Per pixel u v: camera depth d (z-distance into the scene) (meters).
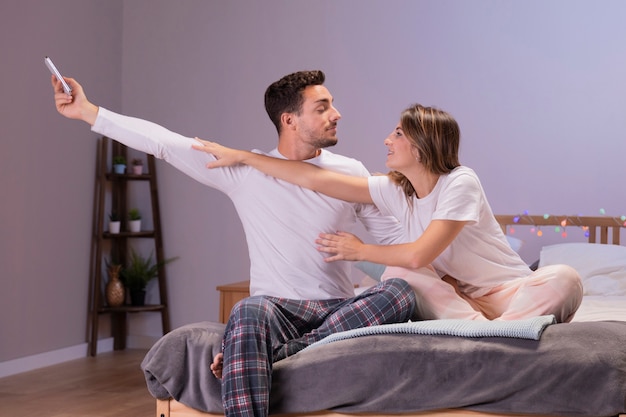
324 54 4.70
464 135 4.42
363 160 4.61
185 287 4.98
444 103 4.46
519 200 4.32
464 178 2.17
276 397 1.95
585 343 1.77
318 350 1.96
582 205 4.22
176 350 2.04
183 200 5.00
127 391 3.76
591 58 4.21
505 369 1.78
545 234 4.24
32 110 4.36
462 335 1.86
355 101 4.62
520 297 2.13
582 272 3.52
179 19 5.00
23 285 4.30
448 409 1.84
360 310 2.08
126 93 5.09
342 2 4.66
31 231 4.36
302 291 2.25
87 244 4.83
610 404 1.71
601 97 4.20
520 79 4.32
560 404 1.75
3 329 4.16
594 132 4.20
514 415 1.79
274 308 2.08
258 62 4.84
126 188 5.10
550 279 2.12
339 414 1.92
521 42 4.32
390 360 1.87
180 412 2.06
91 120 2.34
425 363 1.84
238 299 3.61
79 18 4.71
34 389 3.81
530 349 1.78
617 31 4.17
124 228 5.06
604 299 3.22
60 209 4.59
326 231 2.30
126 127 2.34
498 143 4.36
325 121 2.38
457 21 4.44
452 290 2.21
